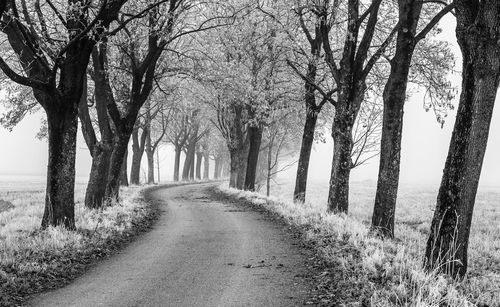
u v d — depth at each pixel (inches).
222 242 546.0
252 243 536.1
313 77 880.3
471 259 577.3
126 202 877.8
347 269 363.9
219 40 1007.0
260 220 755.4
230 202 1120.2
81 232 526.0
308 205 871.7
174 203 1094.4
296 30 799.1
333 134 725.9
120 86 917.2
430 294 269.3
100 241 506.6
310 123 935.7
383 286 307.7
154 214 843.4
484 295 317.4
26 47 538.3
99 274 387.5
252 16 820.6
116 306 295.9
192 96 1331.2
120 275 383.2
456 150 336.8
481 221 986.1
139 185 1740.9
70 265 401.4
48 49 546.6
